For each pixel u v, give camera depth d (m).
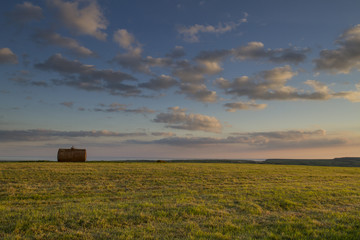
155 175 27.31
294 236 8.59
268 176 29.06
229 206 13.20
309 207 13.42
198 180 24.42
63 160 45.09
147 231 8.95
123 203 13.28
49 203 13.55
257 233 8.97
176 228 9.32
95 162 47.53
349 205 14.01
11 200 14.40
